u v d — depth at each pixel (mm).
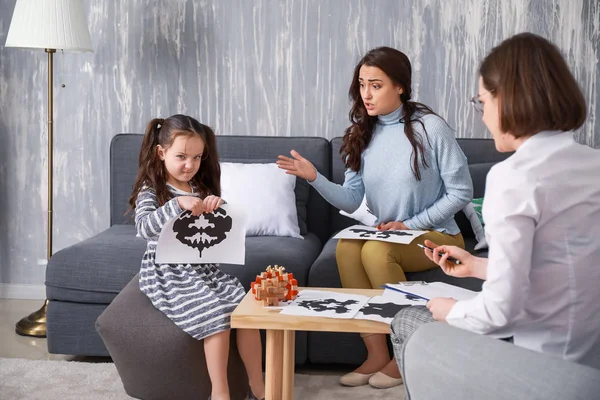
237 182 3174
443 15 3453
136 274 2723
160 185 2367
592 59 3426
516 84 1405
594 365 1445
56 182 3666
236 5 3518
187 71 3568
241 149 3428
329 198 2695
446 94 3500
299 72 3535
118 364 2260
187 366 2199
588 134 3471
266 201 3143
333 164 3408
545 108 1393
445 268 1837
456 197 2586
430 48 3477
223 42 3545
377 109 2592
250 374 2287
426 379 1373
